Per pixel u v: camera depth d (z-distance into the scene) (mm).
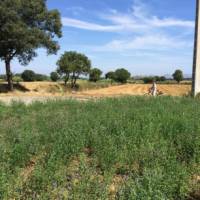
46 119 13883
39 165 8094
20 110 17438
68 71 63375
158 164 8172
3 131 11812
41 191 6949
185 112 14195
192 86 24219
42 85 60406
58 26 50719
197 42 24125
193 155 9039
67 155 9031
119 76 92188
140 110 14914
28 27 48281
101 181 7430
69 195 6754
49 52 50094
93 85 71562
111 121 12141
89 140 10312
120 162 8703
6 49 48156
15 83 55656
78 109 16797
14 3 46156
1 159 8641
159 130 11062
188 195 7234
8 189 6863
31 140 10188
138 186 6637
